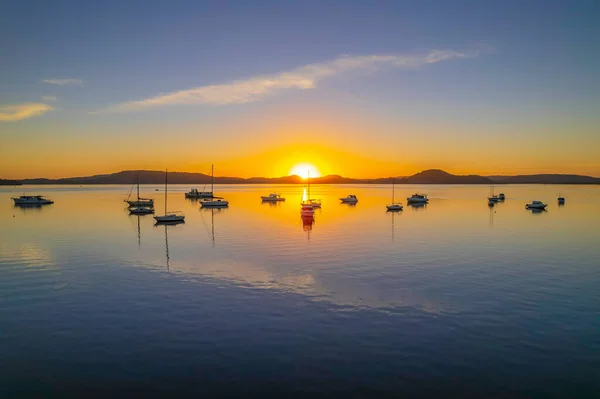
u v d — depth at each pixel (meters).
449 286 30.19
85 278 32.91
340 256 41.62
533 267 36.56
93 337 21.09
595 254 43.00
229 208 115.44
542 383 16.67
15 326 22.67
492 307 25.45
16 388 16.44
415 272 34.62
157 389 16.30
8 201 148.62
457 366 17.97
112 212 99.75
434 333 21.41
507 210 105.19
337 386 16.39
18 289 29.84
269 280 32.00
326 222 76.06
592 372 17.56
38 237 56.53
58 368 17.98
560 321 23.16
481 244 49.50
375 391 16.05
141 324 22.77
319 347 19.75
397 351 19.33
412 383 16.59
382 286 30.19
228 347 19.80
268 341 20.42
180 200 160.88
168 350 19.53
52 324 22.89
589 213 95.44
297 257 41.12
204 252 44.22
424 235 57.75
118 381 16.88
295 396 15.75
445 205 125.31
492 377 17.08
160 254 43.12
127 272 34.91
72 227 68.75
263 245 48.88
